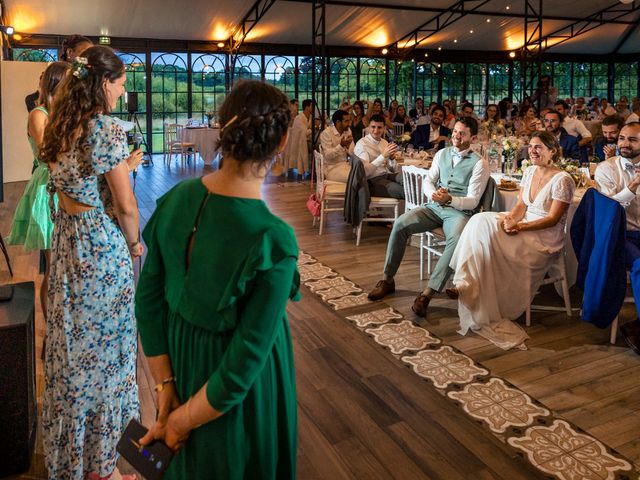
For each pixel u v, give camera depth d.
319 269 4.74
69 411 1.89
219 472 1.17
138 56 12.55
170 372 1.25
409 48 14.09
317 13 11.85
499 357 3.19
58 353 1.88
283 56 13.74
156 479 1.15
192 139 11.31
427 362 3.13
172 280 1.19
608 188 3.71
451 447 2.37
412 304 3.98
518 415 2.61
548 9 13.02
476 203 3.97
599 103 13.27
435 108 8.59
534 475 2.19
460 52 15.35
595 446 2.37
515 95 16.50
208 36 12.57
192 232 1.15
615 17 14.48
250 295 1.10
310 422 2.54
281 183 9.23
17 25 10.68
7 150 7.47
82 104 1.74
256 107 1.09
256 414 1.18
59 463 1.92
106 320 1.91
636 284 3.13
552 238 3.61
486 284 3.49
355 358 3.17
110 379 1.94
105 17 10.96
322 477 2.17
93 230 1.86
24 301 2.23
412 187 4.62
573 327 3.61
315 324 3.63
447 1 11.77
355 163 5.34
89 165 1.77
